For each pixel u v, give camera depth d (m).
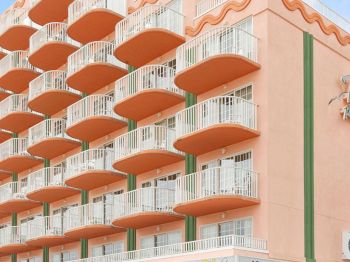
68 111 36.72
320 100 29.03
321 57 29.64
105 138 37.00
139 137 30.55
